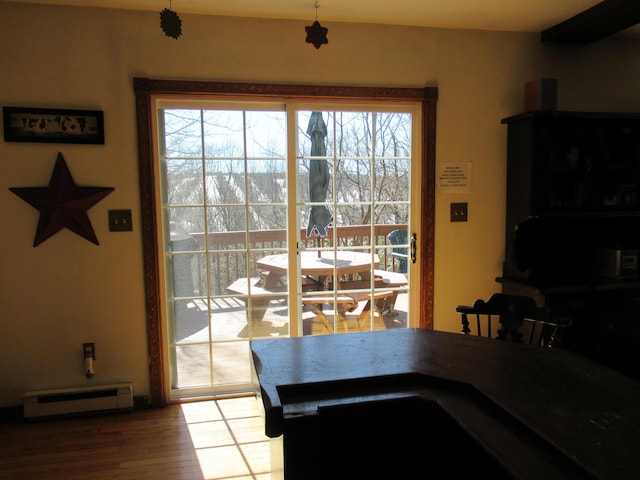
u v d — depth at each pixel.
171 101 2.63
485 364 1.44
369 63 2.76
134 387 2.66
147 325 2.63
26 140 2.42
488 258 3.02
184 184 2.70
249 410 2.64
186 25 2.54
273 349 1.61
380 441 1.31
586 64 3.05
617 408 1.12
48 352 2.56
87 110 2.48
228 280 2.80
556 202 2.91
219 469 2.06
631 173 2.95
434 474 1.33
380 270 2.98
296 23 2.66
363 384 1.33
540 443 0.98
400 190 2.96
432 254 2.94
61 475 2.01
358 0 2.40
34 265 2.51
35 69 2.43
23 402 2.49
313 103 2.78
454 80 2.88
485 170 2.96
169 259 2.72
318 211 2.86
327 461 1.29
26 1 2.38
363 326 2.98
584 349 2.77
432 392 1.30
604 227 3.10
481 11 2.58
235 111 2.72
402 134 2.92
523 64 2.96
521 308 1.97
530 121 2.70
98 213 2.54
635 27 2.88
